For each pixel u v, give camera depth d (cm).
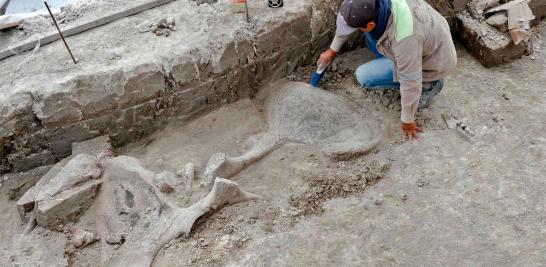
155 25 285
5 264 225
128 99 267
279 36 294
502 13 318
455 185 249
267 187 255
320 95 287
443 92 298
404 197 246
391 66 275
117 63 263
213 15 291
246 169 264
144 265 221
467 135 271
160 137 287
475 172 254
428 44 235
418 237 229
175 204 241
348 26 224
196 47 273
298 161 267
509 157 260
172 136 286
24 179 274
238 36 280
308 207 244
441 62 249
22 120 256
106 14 297
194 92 283
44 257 229
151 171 257
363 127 280
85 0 320
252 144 275
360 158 267
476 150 265
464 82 305
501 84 303
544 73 309
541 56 322
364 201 246
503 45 305
